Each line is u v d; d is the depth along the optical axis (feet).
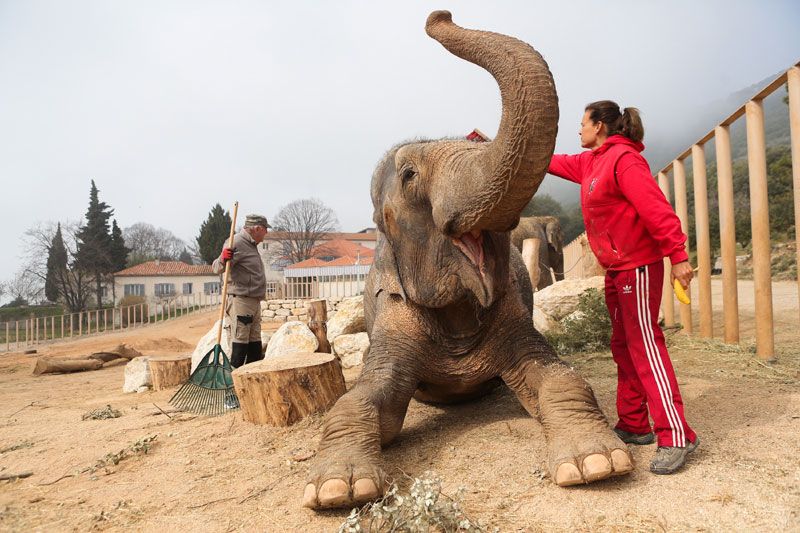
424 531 8.09
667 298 29.66
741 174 127.03
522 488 9.85
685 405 14.16
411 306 12.80
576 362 21.86
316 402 15.60
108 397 27.14
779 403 13.56
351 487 9.26
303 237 266.57
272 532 8.96
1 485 12.37
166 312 144.87
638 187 10.48
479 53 8.58
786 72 17.80
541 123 7.94
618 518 8.45
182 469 12.59
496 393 16.79
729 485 9.14
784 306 34.81
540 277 44.47
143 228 375.86
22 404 26.81
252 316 23.85
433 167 10.76
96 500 11.01
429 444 12.66
